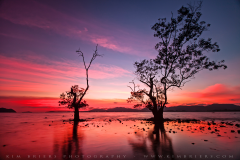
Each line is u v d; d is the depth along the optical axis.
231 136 9.93
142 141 8.51
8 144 7.91
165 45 26.31
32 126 17.86
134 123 21.59
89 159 5.45
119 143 8.02
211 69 23.95
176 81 25.02
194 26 24.36
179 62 25.12
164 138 9.35
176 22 25.44
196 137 9.63
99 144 7.80
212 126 16.58
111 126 17.20
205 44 23.73
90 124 20.27
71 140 8.91
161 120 26.09
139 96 27.30
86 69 29.33
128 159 5.44
